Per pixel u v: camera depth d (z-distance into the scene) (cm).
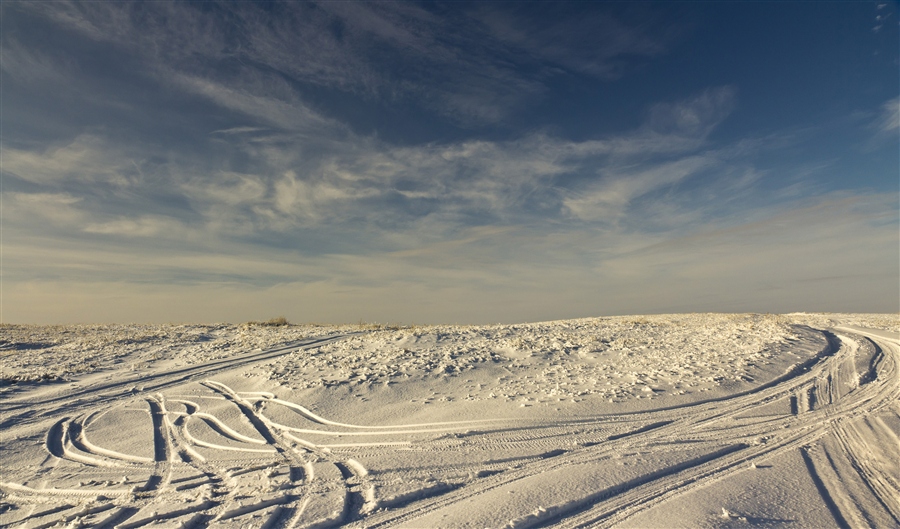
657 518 474
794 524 462
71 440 875
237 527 490
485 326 2402
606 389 1015
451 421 862
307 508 532
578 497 524
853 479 570
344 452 742
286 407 1009
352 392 1080
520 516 482
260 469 686
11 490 648
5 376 1426
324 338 2139
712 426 802
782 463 625
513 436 772
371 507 534
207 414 1005
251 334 2445
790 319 2900
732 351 1441
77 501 595
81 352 1947
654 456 661
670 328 2231
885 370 1235
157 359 1814
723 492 533
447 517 493
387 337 1797
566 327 2312
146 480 657
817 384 1089
